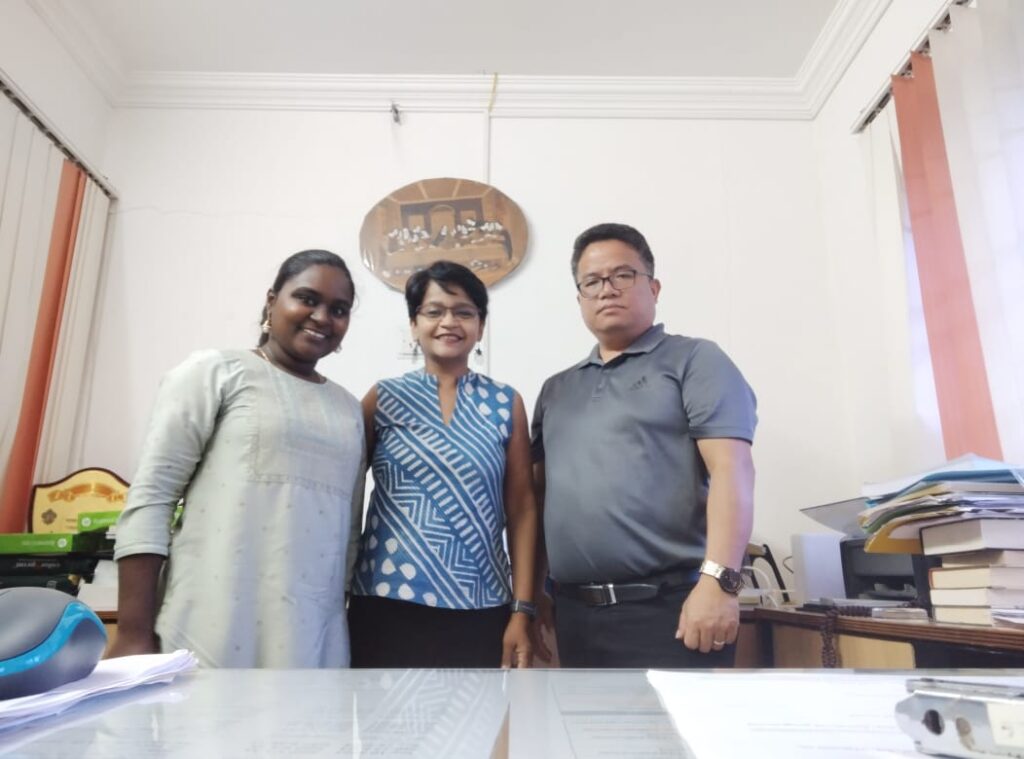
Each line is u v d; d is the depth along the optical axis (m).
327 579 1.14
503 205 2.32
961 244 1.62
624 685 0.45
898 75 1.90
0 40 1.93
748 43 2.31
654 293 1.38
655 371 1.26
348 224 2.36
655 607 1.14
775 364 2.24
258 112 2.46
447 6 2.18
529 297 2.27
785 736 0.32
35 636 0.41
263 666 1.05
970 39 1.57
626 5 2.17
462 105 2.46
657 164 2.42
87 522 1.64
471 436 1.32
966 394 1.58
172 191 2.37
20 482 1.91
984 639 0.82
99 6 2.15
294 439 1.15
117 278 2.29
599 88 2.46
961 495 0.97
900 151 1.89
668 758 0.29
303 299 1.22
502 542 1.34
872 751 0.30
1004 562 0.94
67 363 2.09
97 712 0.37
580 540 1.19
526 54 2.36
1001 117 1.45
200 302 2.28
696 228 2.36
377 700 0.40
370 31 2.27
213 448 1.13
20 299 1.91
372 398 1.40
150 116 2.44
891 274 1.92
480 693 0.42
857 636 1.10
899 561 1.37
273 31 2.26
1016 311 1.42
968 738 0.28
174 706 0.38
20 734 0.32
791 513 2.12
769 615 1.43
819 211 2.39
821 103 2.42
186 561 1.07
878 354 2.05
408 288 1.44
